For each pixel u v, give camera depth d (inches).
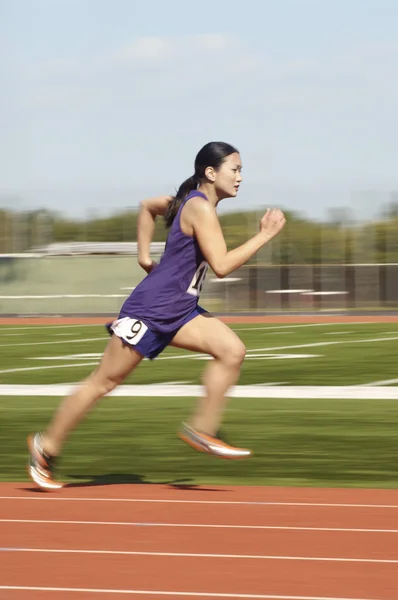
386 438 437.1
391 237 1742.1
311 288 1712.6
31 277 1727.4
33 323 1423.5
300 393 602.5
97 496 314.2
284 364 788.6
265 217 314.2
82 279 1727.4
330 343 1000.9
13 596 208.5
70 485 334.6
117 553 242.4
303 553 242.2
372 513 287.7
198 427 320.5
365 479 349.7
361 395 592.1
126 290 1726.1
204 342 314.2
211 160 319.0
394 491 323.0
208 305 1694.1
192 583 217.6
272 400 570.3
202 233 309.9
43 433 320.8
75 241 1786.4
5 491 323.0
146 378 691.4
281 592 211.0
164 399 576.1
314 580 219.6
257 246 311.4
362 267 1708.9
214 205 322.3
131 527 270.1
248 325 1320.1
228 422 486.3
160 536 259.4
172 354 884.0
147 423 485.1
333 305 1708.9
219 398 317.7
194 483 340.8
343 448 413.4
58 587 214.7
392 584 216.5
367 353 885.2
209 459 390.6
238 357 314.7
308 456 395.9
